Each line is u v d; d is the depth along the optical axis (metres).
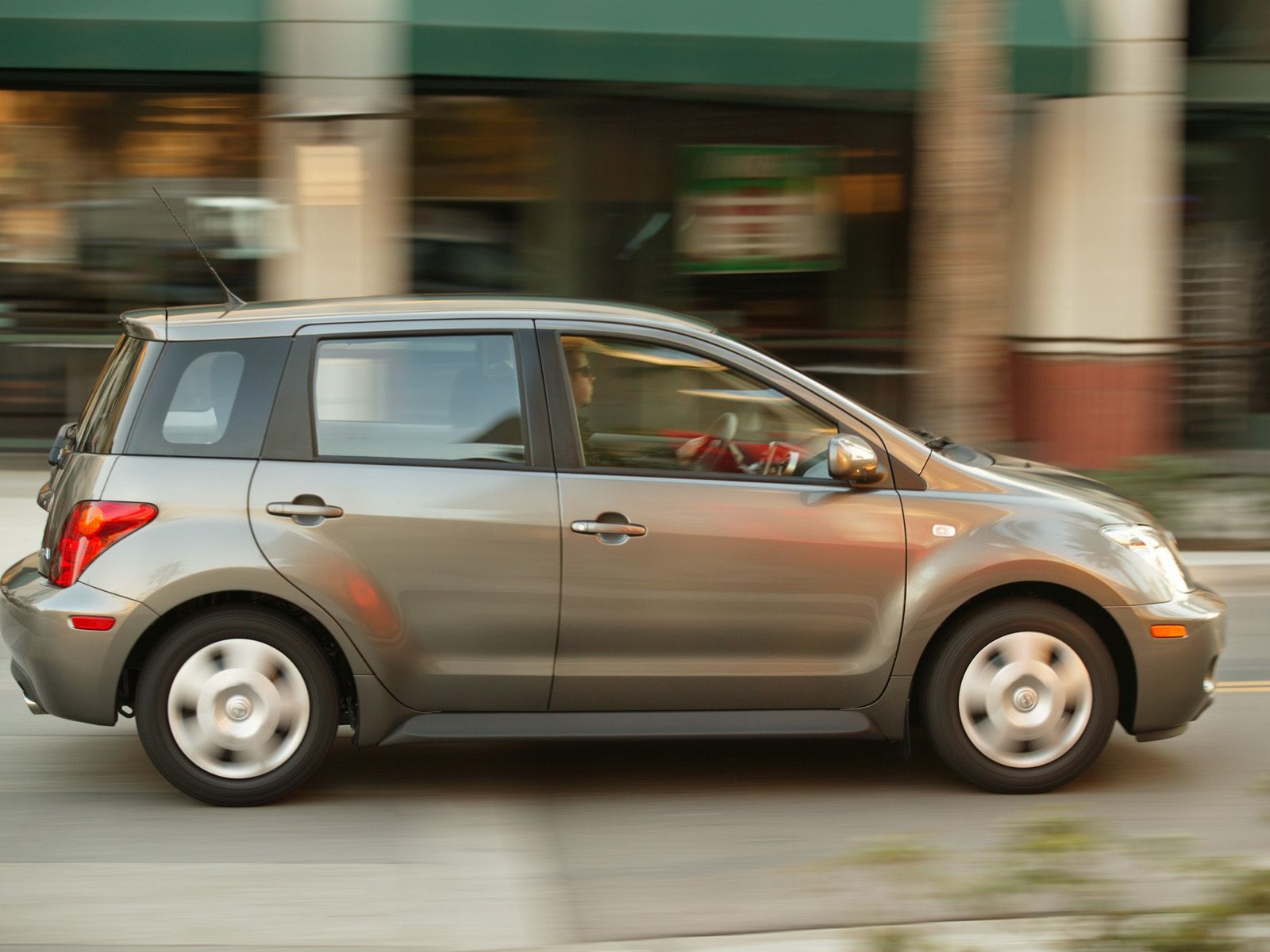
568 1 22.59
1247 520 19.58
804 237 27.22
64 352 25.81
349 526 9.88
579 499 10.01
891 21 23.09
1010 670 10.23
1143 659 10.30
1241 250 29.05
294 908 8.32
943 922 8.02
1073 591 10.38
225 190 25.69
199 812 9.98
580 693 10.12
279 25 22.39
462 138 26.00
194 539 9.79
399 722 10.09
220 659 9.92
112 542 9.82
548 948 7.68
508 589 9.96
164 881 8.73
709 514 10.07
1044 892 6.06
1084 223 26.20
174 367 10.07
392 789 10.56
